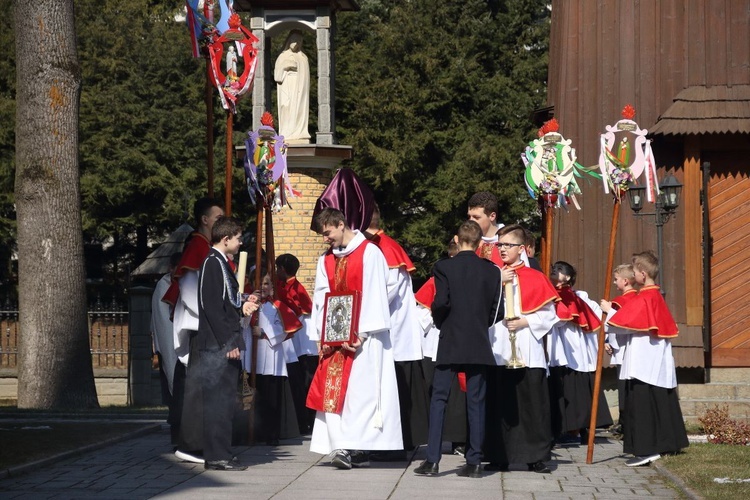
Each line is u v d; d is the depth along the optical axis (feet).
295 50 68.59
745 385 44.75
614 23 47.57
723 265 45.44
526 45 106.93
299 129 68.54
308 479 27.55
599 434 41.47
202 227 30.89
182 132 96.27
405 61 102.32
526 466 30.91
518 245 29.58
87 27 96.94
